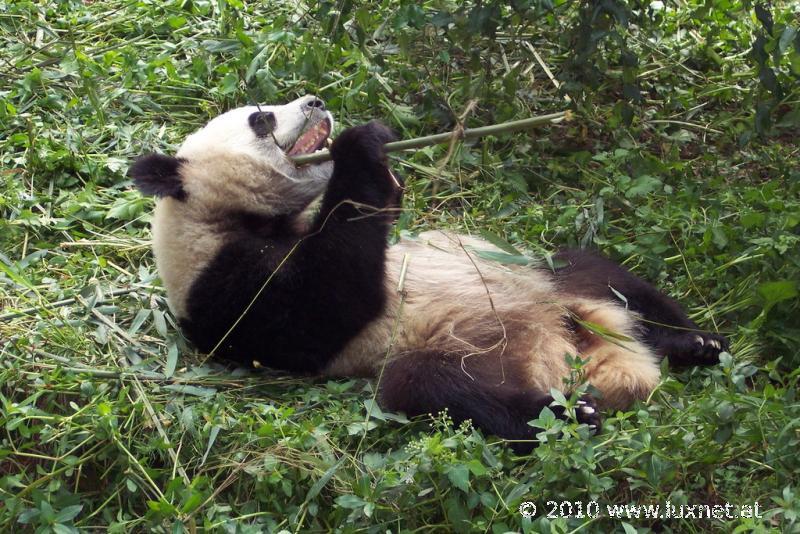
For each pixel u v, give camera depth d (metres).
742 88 8.13
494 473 4.73
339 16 7.34
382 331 5.68
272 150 6.02
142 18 8.60
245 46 7.92
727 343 5.89
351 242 5.44
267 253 5.60
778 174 7.32
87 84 7.51
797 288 5.84
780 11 8.17
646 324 6.06
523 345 5.62
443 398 5.17
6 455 4.90
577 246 6.70
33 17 8.66
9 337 5.55
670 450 4.84
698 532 4.75
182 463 5.04
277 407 5.38
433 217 6.87
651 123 7.89
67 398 5.30
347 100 7.52
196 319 5.70
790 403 5.11
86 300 5.95
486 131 5.34
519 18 7.21
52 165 7.07
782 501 4.44
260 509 4.89
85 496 5.03
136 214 6.83
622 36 7.59
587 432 4.71
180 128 7.66
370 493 4.61
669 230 6.44
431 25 7.79
